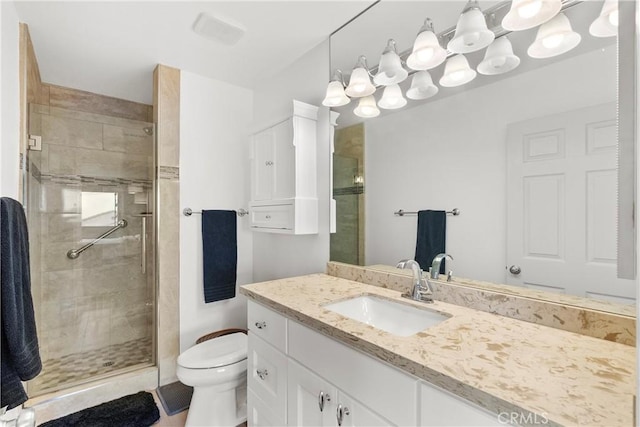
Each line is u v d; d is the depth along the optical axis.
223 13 1.58
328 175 1.84
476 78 1.19
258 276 2.51
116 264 2.24
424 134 1.37
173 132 2.17
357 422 0.90
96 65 2.10
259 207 2.11
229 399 1.64
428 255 1.35
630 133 0.48
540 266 1.04
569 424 0.53
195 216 2.27
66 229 2.07
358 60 1.62
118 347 2.23
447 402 0.70
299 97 2.05
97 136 2.15
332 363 0.99
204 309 2.29
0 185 1.22
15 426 0.77
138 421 1.68
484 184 1.18
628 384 0.65
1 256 0.99
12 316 1.00
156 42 1.83
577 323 0.93
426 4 1.36
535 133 1.05
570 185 0.98
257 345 1.40
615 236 0.90
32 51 1.86
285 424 1.20
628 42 0.49
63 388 1.85
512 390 0.62
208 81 2.33
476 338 0.89
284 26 1.70
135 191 2.25
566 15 0.98
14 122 1.49
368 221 1.62
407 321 1.24
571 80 0.97
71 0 1.44
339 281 1.65
